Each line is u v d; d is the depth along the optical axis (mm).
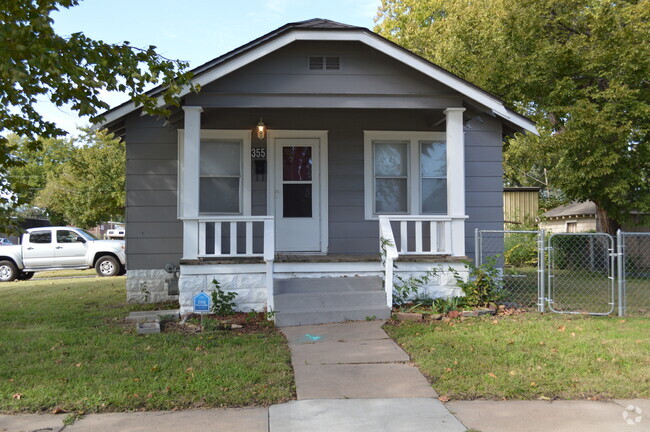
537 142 14758
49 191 23031
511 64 14867
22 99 6562
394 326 6770
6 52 5391
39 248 16047
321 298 7422
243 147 9477
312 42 8039
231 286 7758
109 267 16172
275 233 9492
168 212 9266
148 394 4406
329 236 9555
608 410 4125
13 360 5426
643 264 16188
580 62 13727
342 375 4973
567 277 12555
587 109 12875
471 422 3912
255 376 4844
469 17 16953
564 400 4340
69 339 6258
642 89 13562
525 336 6184
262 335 6438
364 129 9648
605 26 13453
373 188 9641
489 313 7422
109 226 49188
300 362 5367
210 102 7879
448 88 8180
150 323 6633
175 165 9281
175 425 3869
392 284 7633
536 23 14484
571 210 20938
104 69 6055
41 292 11328
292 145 9586
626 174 13500
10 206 7184
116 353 5641
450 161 8211
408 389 4605
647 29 13000
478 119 9672
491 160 9711
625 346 5738
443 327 6711
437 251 8320
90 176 22344
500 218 9680
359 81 8070
